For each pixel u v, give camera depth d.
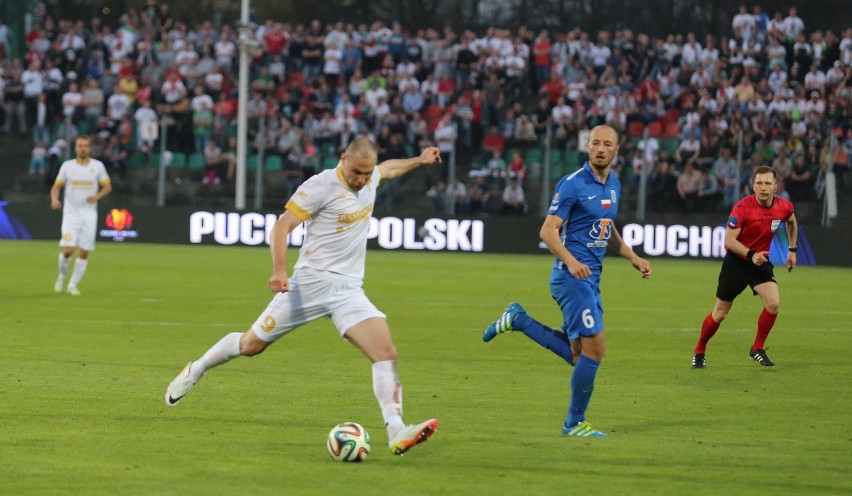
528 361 29.30
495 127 88.00
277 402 22.30
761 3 112.06
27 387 23.39
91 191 44.88
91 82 92.19
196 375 19.47
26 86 94.31
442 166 87.75
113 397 22.42
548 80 96.56
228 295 45.94
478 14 122.81
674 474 16.48
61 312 38.62
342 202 18.11
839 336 36.22
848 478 16.33
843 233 75.06
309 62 95.75
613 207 19.94
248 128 91.69
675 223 76.69
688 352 31.78
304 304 18.38
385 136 87.00
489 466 16.88
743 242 28.73
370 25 124.44
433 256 74.75
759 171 28.80
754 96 89.44
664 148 90.19
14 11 108.50
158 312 39.38
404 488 15.41
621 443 18.80
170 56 95.94
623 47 95.38
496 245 78.38
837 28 111.75
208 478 15.79
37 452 17.28
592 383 19.41
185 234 79.12
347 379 25.52
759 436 19.56
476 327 37.03
